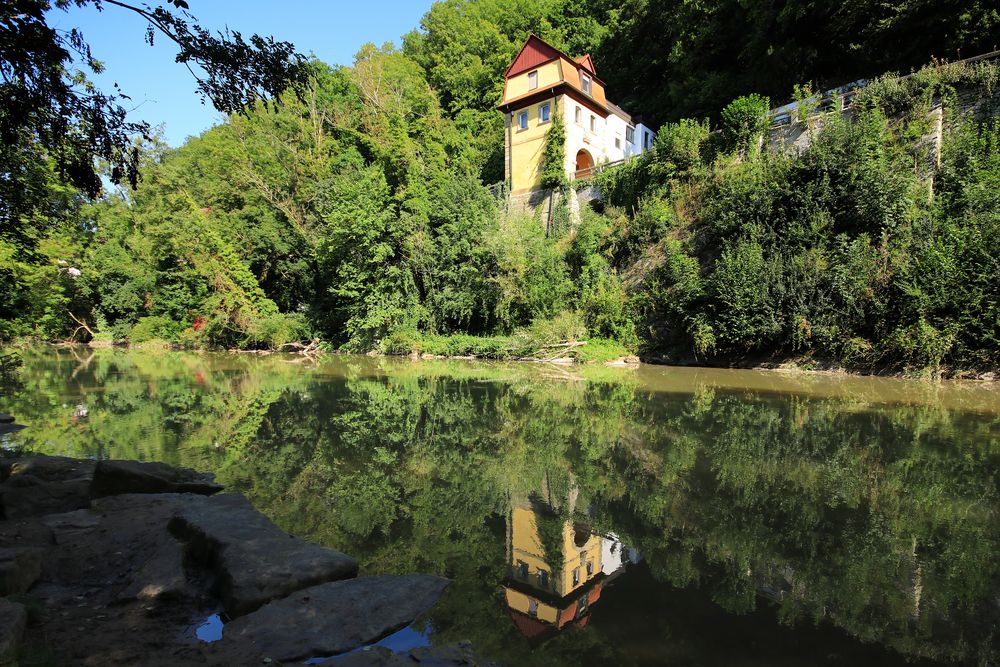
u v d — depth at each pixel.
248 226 30.94
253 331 28.00
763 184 17.02
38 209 9.21
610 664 2.28
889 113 16.39
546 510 4.40
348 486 5.10
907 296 12.88
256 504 4.55
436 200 26.19
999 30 17.42
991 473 5.25
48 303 14.36
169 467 5.19
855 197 14.79
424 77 47.09
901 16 19.19
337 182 28.77
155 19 4.55
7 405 10.37
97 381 14.56
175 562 3.26
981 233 12.37
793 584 3.05
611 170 24.81
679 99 30.56
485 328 24.16
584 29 40.06
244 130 35.72
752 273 15.75
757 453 6.14
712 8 28.16
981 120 14.87
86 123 5.12
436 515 4.30
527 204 28.92
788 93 24.33
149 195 36.00
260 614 2.67
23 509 4.12
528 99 28.77
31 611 2.63
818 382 12.61
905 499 4.52
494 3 46.75
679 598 2.91
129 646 2.41
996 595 2.91
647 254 20.70
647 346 18.89
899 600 2.87
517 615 2.74
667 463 5.80
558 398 10.63
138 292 35.81
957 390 10.96
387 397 11.11
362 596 2.90
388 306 24.16
